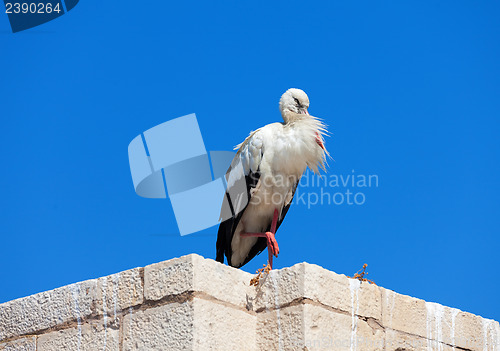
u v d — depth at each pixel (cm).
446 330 792
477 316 830
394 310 750
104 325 707
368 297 730
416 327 765
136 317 686
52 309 751
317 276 688
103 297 717
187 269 662
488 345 829
